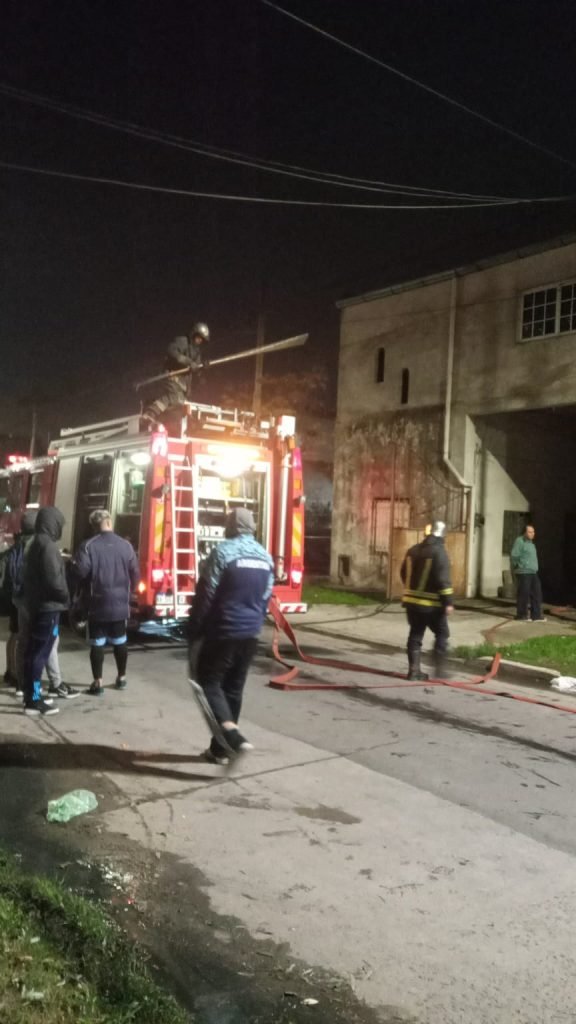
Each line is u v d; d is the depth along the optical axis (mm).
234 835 4602
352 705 7695
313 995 3145
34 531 7355
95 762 5738
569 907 3895
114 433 11414
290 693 8094
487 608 15445
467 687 8758
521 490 18078
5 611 7727
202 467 10242
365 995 3154
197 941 3504
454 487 17062
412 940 3559
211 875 4117
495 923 3727
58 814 4719
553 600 17859
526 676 9523
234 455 10500
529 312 15977
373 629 12680
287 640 11750
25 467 13641
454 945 3531
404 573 9070
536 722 7324
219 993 3139
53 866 4145
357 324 19438
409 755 6164
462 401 17047
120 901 3820
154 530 9773
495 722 7270
